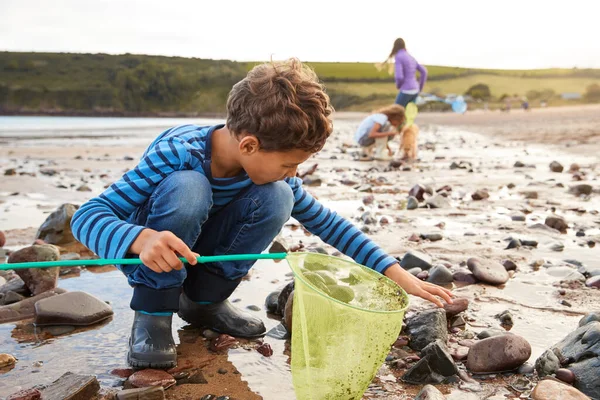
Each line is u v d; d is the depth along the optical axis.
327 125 1.97
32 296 2.83
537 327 2.49
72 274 3.32
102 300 2.86
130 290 3.03
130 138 16.42
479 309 2.72
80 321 2.53
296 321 1.82
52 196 6.14
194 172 2.13
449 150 12.39
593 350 2.04
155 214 2.10
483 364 2.10
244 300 2.86
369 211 4.91
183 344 2.36
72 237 4.10
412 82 10.77
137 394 1.86
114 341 2.37
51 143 14.24
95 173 8.20
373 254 2.32
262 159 1.98
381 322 1.73
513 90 63.78
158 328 2.17
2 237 3.92
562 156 10.51
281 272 3.36
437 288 2.21
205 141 2.18
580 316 2.62
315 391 1.79
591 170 8.11
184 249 1.85
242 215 2.29
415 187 5.82
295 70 1.97
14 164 9.37
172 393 1.95
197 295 2.43
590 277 3.16
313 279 2.02
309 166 9.05
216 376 2.08
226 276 2.39
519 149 12.39
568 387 1.87
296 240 4.16
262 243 2.36
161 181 2.11
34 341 2.37
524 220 4.75
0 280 3.14
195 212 2.10
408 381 2.05
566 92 61.69
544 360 2.06
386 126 10.20
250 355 2.25
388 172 8.30
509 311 2.68
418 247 3.87
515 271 3.33
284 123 1.87
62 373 2.07
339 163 9.59
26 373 2.07
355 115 44.72
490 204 5.56
